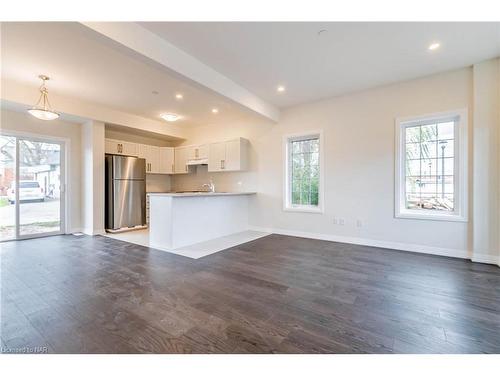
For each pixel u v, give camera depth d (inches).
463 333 64.4
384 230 154.9
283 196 199.2
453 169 137.0
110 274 107.6
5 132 166.4
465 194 129.9
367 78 143.5
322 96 172.2
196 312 75.2
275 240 176.7
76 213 204.4
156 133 241.3
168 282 98.8
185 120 232.1
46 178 189.3
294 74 138.1
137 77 138.5
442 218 135.6
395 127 150.3
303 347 59.1
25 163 178.9
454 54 116.4
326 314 74.2
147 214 245.8
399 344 60.1
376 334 64.2
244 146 216.7
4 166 170.2
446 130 139.3
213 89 131.3
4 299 83.3
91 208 195.6
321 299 84.1
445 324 68.6
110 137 229.5
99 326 67.4
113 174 207.5
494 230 121.8
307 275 106.8
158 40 102.3
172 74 113.3
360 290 91.3
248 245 161.6
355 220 165.5
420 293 88.6
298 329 66.4
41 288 92.4
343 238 170.2
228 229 198.4
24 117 174.7
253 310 76.6
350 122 167.0
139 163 226.8
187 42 106.6
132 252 143.8
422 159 146.6
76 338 62.0
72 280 100.4
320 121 180.2
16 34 97.3
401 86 148.3
